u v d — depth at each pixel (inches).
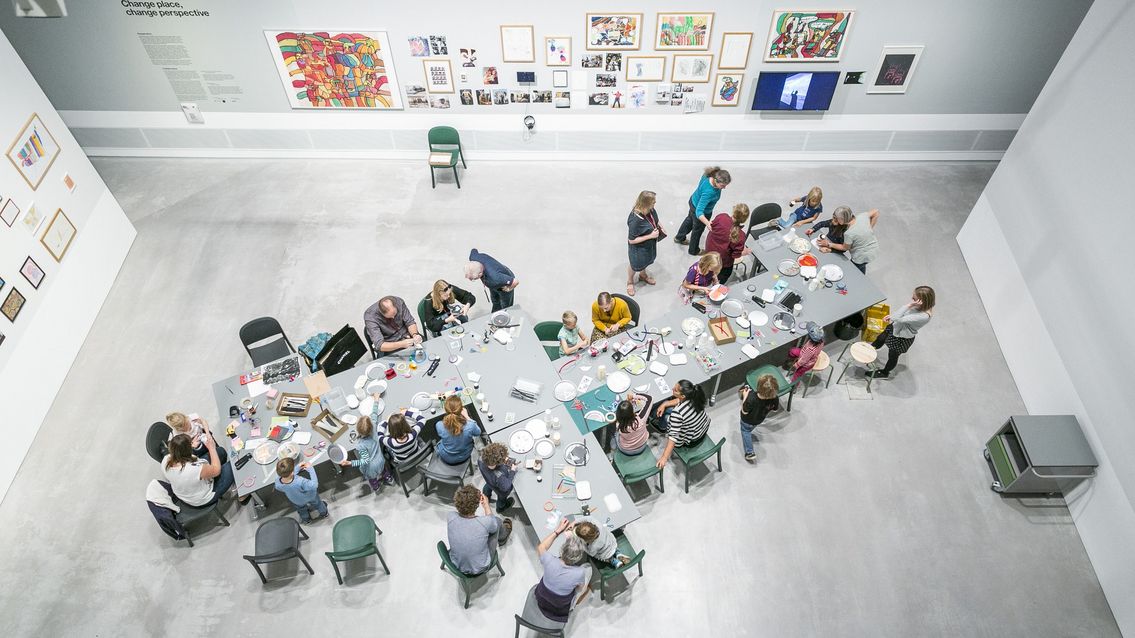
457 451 226.5
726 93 365.7
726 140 390.6
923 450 262.7
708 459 260.4
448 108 376.5
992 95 366.3
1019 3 326.6
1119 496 216.1
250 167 401.1
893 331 265.9
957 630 215.3
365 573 229.6
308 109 379.9
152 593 225.5
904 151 395.2
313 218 366.0
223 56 354.9
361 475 257.1
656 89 363.9
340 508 246.5
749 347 259.0
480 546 199.5
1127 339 217.5
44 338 281.0
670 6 327.3
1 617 220.1
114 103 379.6
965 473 255.4
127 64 359.9
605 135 387.9
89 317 309.9
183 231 358.0
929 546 235.1
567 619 201.3
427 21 335.9
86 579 228.8
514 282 277.9
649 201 286.0
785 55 347.9
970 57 349.4
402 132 389.4
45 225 286.7
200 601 223.6
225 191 383.6
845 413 275.1
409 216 366.6
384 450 240.1
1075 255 248.8
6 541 238.7
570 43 343.0
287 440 233.1
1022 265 285.3
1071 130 258.1
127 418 276.1
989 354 296.2
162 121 388.8
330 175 394.6
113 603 223.1
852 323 284.8
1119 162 228.1
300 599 223.8
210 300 323.0
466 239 352.8
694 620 218.2
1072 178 254.5
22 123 277.3
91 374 292.4
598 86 362.6
